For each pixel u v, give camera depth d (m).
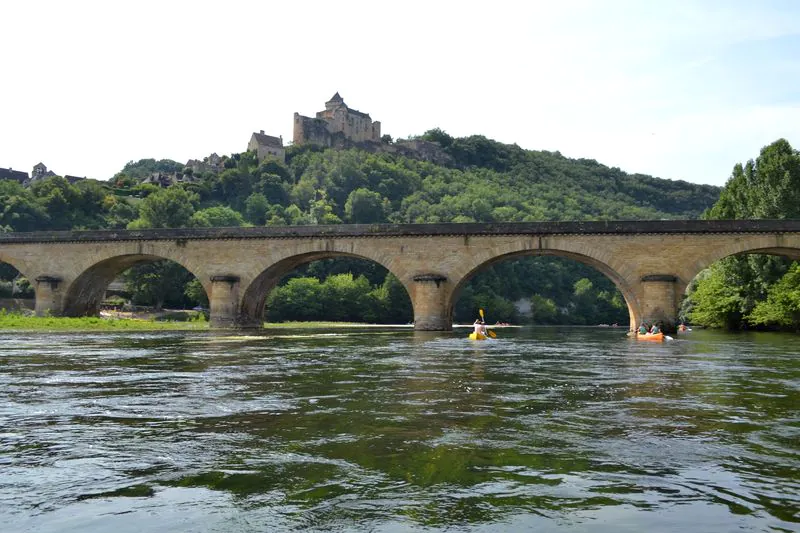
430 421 9.01
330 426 8.61
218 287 48.00
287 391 12.23
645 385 13.62
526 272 127.31
